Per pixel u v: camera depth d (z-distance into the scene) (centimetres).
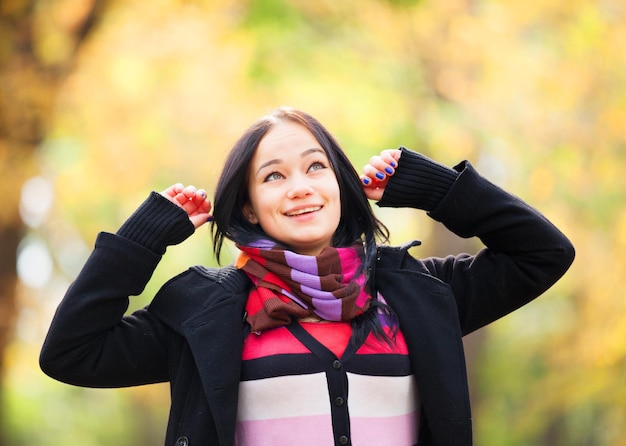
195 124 1670
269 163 495
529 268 507
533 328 2586
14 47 1444
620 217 1658
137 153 1706
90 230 2120
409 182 512
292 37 1555
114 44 1594
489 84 1585
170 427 478
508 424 2519
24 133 1482
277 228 494
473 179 509
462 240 1872
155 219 491
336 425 460
